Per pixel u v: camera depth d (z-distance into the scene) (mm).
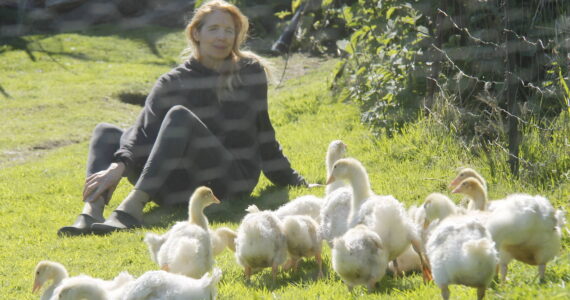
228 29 9578
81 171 12750
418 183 8969
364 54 12555
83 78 22297
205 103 9609
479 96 9461
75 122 17500
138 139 9398
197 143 9094
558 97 8906
